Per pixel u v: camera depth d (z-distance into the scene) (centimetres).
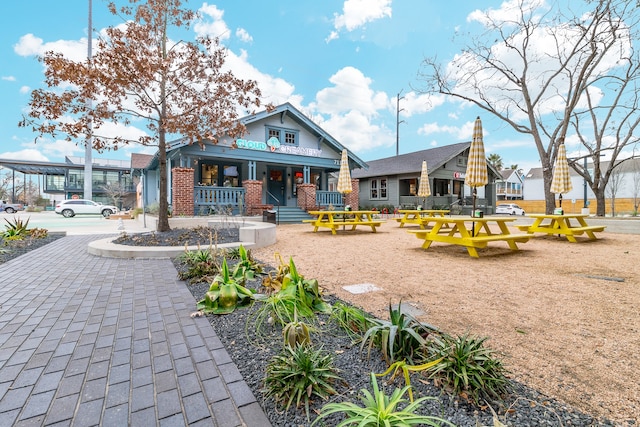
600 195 1500
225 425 146
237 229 858
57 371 194
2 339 238
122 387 177
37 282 404
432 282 396
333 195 1658
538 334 241
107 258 565
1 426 147
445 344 185
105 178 3559
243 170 1593
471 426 140
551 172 1256
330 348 215
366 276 429
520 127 1334
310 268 480
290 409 157
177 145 1190
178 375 188
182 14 848
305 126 1622
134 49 741
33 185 4475
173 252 572
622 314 281
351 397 161
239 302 304
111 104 768
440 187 2248
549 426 140
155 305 314
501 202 3709
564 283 386
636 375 185
